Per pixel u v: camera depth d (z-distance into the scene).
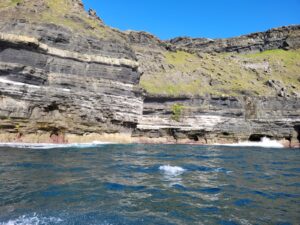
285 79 66.62
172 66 62.09
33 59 32.22
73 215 8.09
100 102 36.94
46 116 31.77
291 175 16.05
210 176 15.01
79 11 46.75
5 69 29.61
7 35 30.47
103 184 11.90
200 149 33.03
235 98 48.34
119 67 39.69
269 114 49.19
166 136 44.91
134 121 40.62
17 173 13.17
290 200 10.51
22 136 29.58
